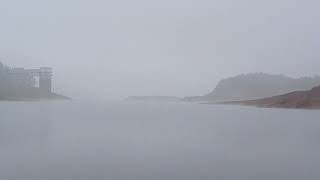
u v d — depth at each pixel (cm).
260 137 1975
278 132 2241
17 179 991
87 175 1038
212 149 1550
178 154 1405
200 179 999
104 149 1538
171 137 1997
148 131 2327
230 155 1385
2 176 1022
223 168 1130
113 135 2072
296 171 1089
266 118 3622
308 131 2288
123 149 1523
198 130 2402
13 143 1680
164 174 1053
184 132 2267
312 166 1162
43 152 1435
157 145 1678
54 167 1145
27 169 1113
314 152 1447
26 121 3059
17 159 1279
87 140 1823
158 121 3272
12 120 3161
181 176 1028
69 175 1034
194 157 1345
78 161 1241
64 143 1698
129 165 1170
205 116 4119
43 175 1034
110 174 1051
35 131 2222
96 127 2573
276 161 1246
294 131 2291
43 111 5081
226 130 2391
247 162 1241
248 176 1030
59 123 2888
